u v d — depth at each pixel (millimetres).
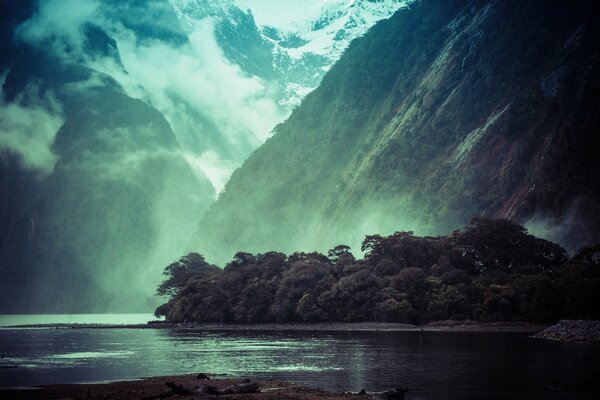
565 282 132375
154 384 56656
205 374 62938
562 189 191125
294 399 47000
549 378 57312
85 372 68125
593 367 63531
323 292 162375
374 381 58344
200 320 180125
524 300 135250
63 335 142750
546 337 103625
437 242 169875
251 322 173250
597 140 194125
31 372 68188
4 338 130750
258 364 73938
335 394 49531
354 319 156000
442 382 56688
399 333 129750
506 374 60438
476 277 156250
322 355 83438
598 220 176500
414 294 153000
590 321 105000
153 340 121062
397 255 169750
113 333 151875
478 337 110062
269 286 173625
